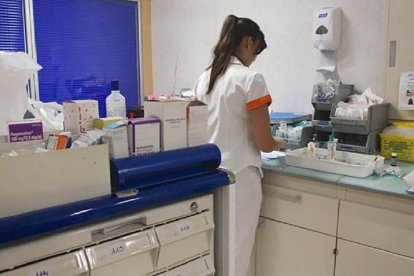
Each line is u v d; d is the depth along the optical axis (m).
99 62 3.26
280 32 2.56
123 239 0.94
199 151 1.14
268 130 1.81
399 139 1.97
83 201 0.88
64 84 3.07
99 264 0.88
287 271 2.00
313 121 2.19
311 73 2.45
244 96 1.79
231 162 1.81
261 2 2.63
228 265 1.22
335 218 1.77
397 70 2.05
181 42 3.23
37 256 0.80
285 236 1.97
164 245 1.01
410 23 1.97
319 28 2.27
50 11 2.92
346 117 2.00
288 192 1.92
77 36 3.09
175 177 1.09
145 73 3.53
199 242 1.12
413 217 1.55
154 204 1.01
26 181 0.81
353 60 2.26
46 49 2.93
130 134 1.02
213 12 2.95
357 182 1.68
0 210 0.78
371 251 1.69
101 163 0.92
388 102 2.11
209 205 1.15
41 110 1.40
